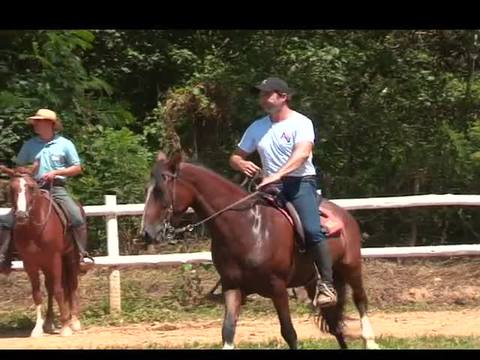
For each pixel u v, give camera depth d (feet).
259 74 67.00
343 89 68.54
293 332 30.81
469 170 63.93
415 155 64.28
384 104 68.59
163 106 67.72
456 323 44.09
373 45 69.87
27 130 61.00
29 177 40.40
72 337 41.52
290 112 31.07
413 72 69.31
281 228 30.50
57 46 63.82
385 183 65.10
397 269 55.01
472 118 69.31
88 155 61.31
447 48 71.05
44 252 41.14
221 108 65.92
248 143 31.45
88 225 59.00
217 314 47.93
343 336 34.96
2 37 64.90
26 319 46.73
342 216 34.45
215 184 30.30
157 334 42.32
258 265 29.99
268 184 29.81
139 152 63.16
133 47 73.61
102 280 54.19
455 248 47.78
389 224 64.08
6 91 61.31
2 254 42.27
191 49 74.23
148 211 29.60
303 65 67.41
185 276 52.13
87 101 64.28
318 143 64.95
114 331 43.45
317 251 30.91
